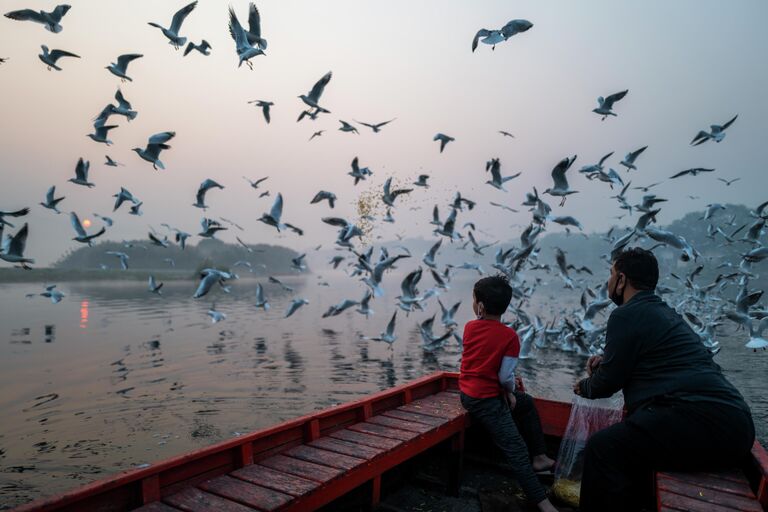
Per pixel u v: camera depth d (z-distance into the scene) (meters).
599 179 8.09
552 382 14.10
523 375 14.77
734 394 3.76
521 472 4.69
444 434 5.30
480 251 12.66
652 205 6.90
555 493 4.93
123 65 8.28
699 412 3.66
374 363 16.53
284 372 15.02
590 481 4.00
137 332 22.48
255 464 4.32
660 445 3.73
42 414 10.88
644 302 4.13
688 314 11.80
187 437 9.62
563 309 31.36
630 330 4.02
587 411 5.21
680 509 3.34
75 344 19.33
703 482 3.72
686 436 3.66
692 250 6.05
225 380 13.94
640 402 3.94
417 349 19.12
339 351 18.55
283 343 20.09
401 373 15.19
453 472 5.35
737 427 3.63
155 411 11.15
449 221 10.20
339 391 12.99
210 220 9.86
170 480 3.81
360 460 4.39
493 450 6.02
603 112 7.64
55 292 14.16
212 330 23.45
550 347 18.23
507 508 4.89
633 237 6.71
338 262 11.95
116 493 3.51
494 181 8.80
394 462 4.69
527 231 9.23
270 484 3.92
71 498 3.20
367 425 5.30
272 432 4.51
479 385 4.96
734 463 3.76
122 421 10.46
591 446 4.02
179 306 35.00
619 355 4.04
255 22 6.89
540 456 5.27
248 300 42.25
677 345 3.90
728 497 3.51
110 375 14.39
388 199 10.45
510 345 4.91
